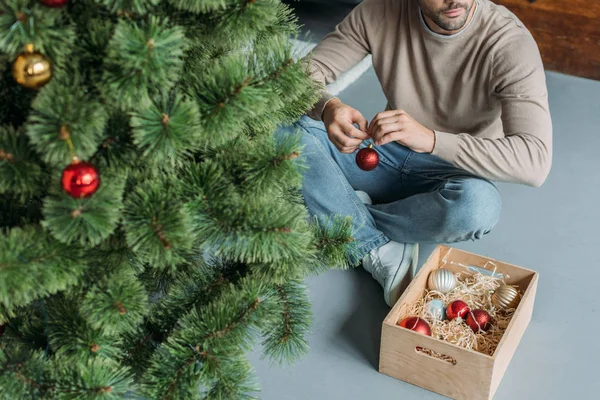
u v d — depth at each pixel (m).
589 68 3.43
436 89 2.33
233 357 1.64
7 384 1.53
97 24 1.44
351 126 2.17
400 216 2.36
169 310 1.74
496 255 2.52
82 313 1.55
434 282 2.25
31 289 1.48
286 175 1.62
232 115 1.52
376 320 2.32
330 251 1.83
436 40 2.24
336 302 2.37
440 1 2.12
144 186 1.55
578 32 3.38
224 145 1.68
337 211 2.39
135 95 1.43
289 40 1.72
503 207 2.72
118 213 1.48
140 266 1.69
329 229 1.86
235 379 1.64
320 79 2.39
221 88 1.52
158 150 1.47
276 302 1.76
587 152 2.98
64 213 1.44
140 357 1.71
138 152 1.55
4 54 1.44
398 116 2.12
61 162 1.44
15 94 1.50
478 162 2.16
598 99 3.30
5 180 1.46
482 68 2.23
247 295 1.67
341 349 2.23
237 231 1.59
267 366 2.17
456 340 2.14
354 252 2.10
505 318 2.19
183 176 1.63
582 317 2.31
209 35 1.58
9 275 1.42
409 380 2.13
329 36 2.47
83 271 1.57
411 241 2.38
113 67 1.43
